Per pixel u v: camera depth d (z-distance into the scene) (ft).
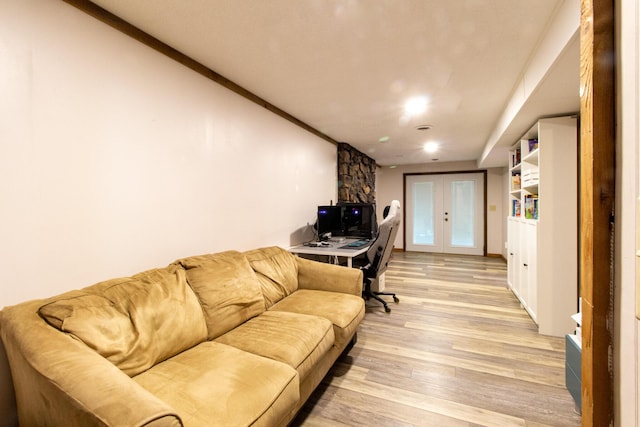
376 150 17.08
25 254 4.16
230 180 7.96
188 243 6.72
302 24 5.44
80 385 2.85
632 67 2.10
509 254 12.89
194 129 6.87
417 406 5.56
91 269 4.93
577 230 8.26
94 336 3.88
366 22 5.36
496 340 8.21
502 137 10.82
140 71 5.69
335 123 11.65
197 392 3.74
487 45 6.10
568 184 8.31
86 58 4.84
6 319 3.73
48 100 4.39
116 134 5.29
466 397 5.81
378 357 7.34
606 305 2.36
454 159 20.40
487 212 21.26
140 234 5.71
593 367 2.41
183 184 6.60
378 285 11.84
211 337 5.52
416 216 23.43
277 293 7.45
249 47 6.24
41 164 4.32
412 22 5.36
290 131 10.75
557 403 5.60
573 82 6.01
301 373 4.78
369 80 7.78
